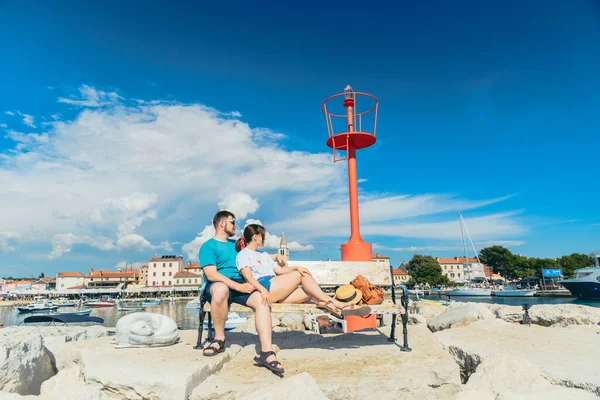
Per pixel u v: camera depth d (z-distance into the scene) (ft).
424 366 13.39
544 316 27.37
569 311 26.53
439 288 367.04
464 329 20.84
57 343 16.03
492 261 394.32
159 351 14.96
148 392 11.35
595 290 178.40
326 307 14.29
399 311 15.39
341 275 19.83
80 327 20.79
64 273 440.04
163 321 16.53
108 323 181.37
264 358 13.26
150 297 389.60
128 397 11.57
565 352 15.28
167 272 428.15
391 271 19.90
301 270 15.19
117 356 14.02
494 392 11.96
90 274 462.19
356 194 27.50
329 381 12.08
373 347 16.38
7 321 206.18
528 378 12.38
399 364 13.71
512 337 18.26
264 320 13.87
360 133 27.09
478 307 24.94
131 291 387.14
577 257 405.59
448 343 17.15
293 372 13.28
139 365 12.58
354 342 17.67
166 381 11.23
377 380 12.19
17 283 460.55
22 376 12.70
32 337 13.76
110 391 11.83
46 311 253.03
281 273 16.08
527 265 378.53
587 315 25.09
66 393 11.41
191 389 11.52
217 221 16.47
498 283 459.73
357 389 11.87
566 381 12.14
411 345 16.65
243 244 16.05
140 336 15.39
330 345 17.21
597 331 21.88
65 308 272.92
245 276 14.75
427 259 371.35
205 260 15.30
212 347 14.25
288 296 15.57
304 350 16.28
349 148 27.89
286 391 10.28
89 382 12.09
